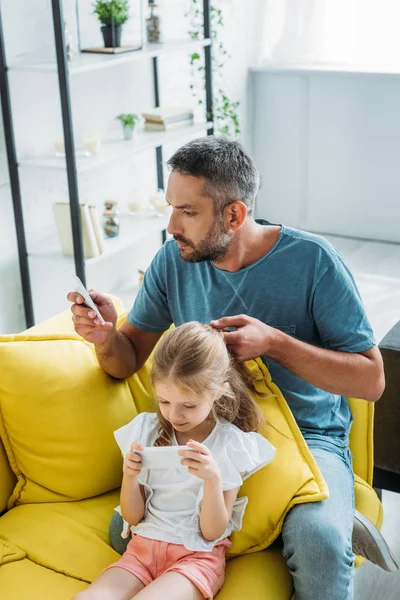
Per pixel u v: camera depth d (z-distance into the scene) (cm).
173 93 418
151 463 157
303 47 469
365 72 443
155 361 162
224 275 185
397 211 466
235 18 450
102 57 319
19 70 298
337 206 483
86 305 180
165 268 193
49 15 322
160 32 356
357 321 180
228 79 455
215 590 156
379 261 445
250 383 177
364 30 451
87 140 327
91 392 184
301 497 164
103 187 372
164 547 159
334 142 470
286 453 170
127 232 356
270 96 481
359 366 177
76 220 307
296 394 185
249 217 181
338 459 180
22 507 182
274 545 172
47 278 347
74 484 181
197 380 157
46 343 187
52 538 171
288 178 493
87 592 150
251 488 167
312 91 466
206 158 172
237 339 167
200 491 160
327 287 179
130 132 354
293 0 461
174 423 161
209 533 158
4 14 301
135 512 163
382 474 229
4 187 317
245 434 167
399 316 373
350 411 199
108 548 170
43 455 181
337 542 158
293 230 185
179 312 194
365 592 208
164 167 419
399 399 219
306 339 186
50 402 180
